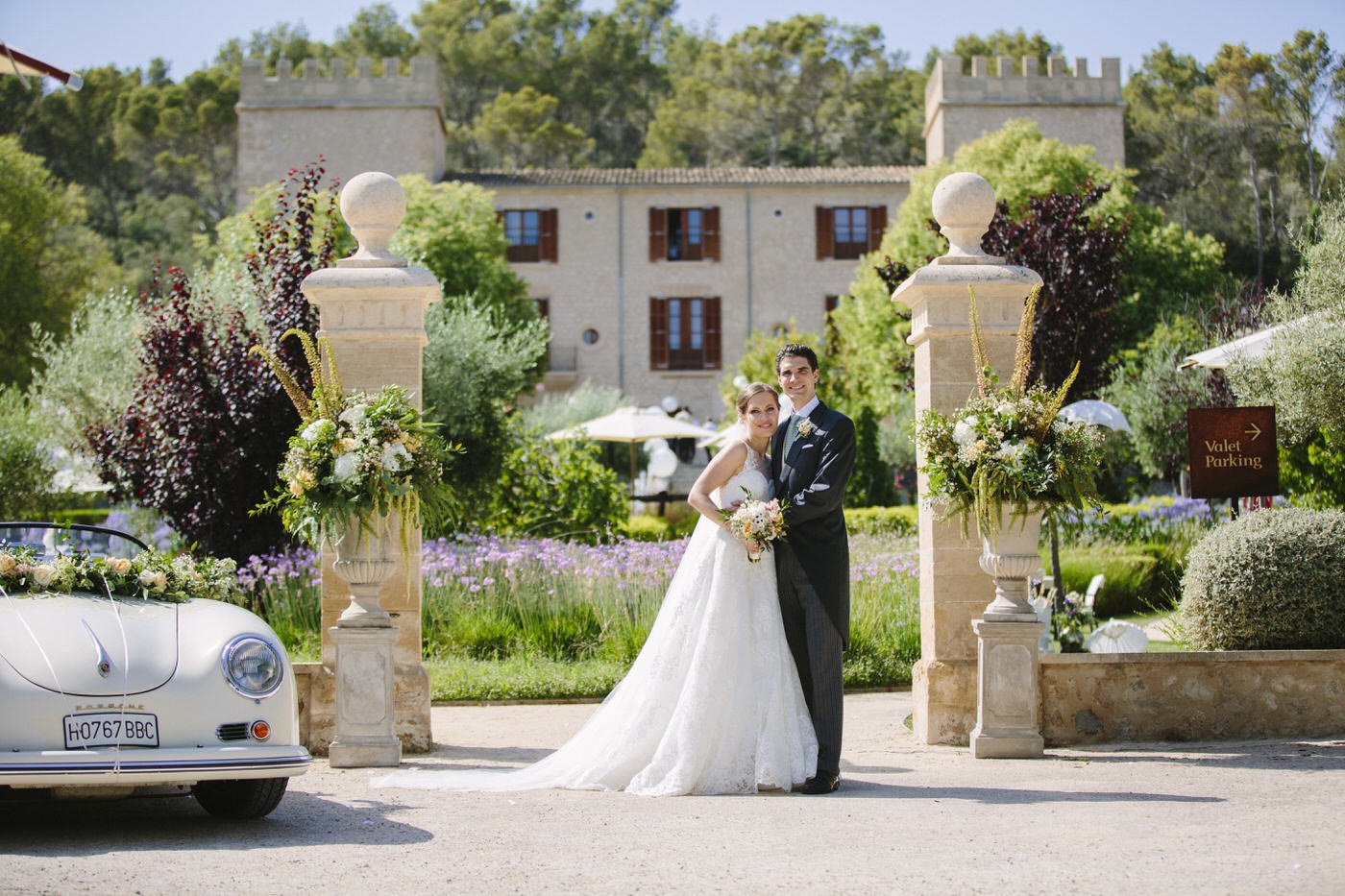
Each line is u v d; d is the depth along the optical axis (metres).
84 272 40.62
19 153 40.47
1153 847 4.68
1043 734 7.79
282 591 12.60
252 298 15.44
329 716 7.67
